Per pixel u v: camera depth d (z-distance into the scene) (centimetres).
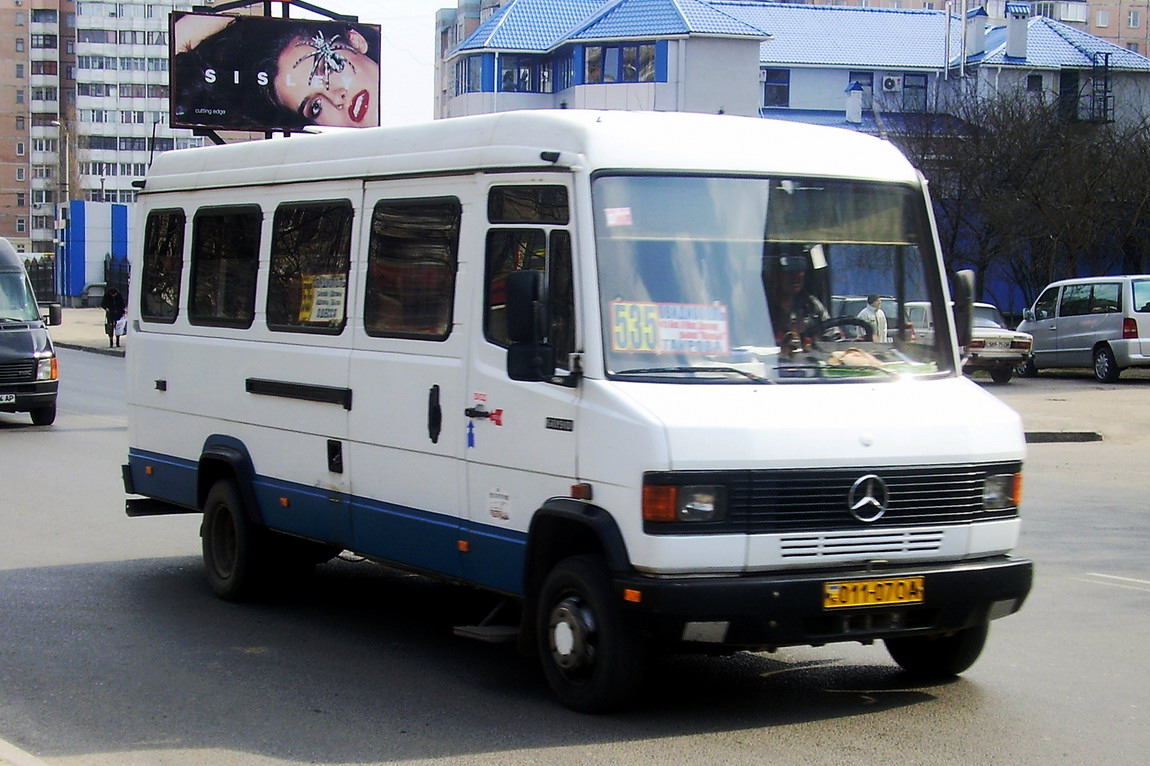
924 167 4697
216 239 939
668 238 657
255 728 638
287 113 3838
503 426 684
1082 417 2178
